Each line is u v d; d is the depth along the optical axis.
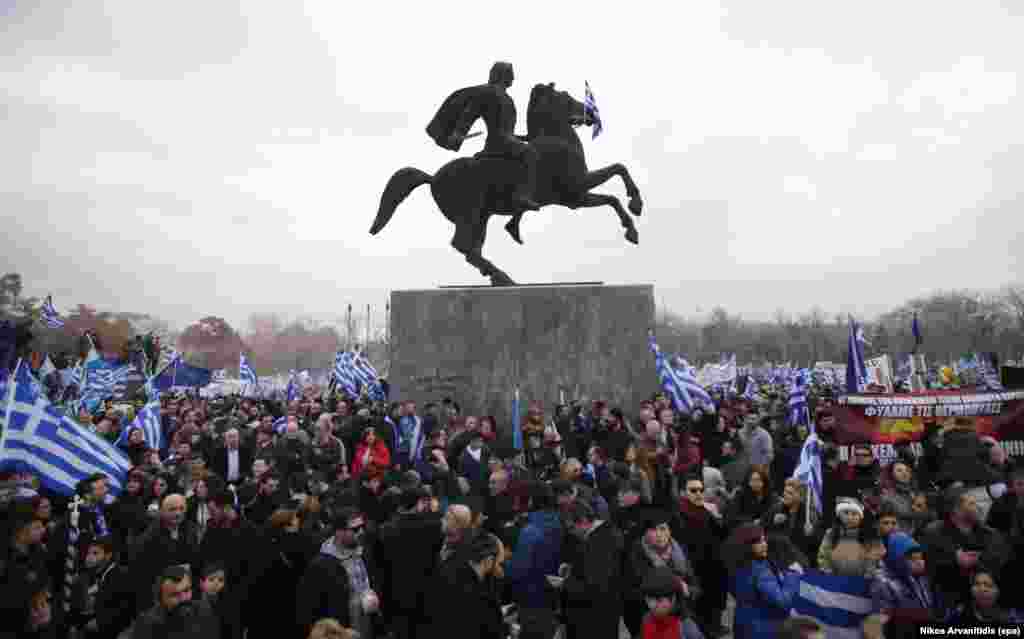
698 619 7.64
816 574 5.80
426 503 7.00
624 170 16.36
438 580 5.73
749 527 6.00
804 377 12.39
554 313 15.39
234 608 6.32
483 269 16.08
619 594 5.98
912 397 10.43
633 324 15.08
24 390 7.85
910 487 8.33
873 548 5.80
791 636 4.19
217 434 14.15
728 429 13.54
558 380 15.15
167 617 5.30
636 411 14.77
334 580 5.86
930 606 5.63
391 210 16.39
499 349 15.50
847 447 10.34
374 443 10.96
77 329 66.38
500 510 8.27
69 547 6.98
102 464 8.30
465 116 15.88
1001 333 76.38
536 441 11.80
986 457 8.95
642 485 8.38
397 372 15.92
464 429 12.80
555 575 6.44
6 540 5.65
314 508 7.73
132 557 6.53
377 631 6.82
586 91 16.67
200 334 113.62
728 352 109.12
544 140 16.17
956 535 6.36
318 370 121.81
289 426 11.79
